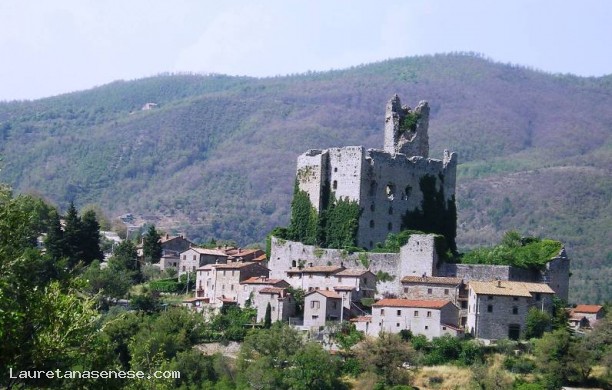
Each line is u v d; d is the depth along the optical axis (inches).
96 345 4596.5
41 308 4411.9
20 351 4306.1
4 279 4411.9
